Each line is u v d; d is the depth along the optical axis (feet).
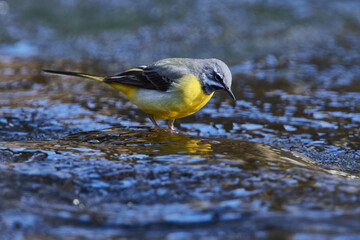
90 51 75.20
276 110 47.67
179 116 40.42
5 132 40.60
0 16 87.66
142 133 36.27
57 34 82.43
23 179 24.93
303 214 21.66
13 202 22.72
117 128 38.75
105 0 90.79
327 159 34.27
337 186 25.00
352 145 37.65
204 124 43.91
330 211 21.95
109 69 66.03
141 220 21.79
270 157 29.40
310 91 54.24
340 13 83.46
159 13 85.25
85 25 84.79
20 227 20.74
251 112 47.24
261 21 81.35
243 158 28.71
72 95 52.49
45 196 23.66
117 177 25.64
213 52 72.59
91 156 28.60
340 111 46.78
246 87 56.65
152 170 26.43
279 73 62.18
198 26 80.69
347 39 75.10
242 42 75.25
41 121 43.45
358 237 19.26
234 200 23.30
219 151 30.27
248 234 20.11
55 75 61.41
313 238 19.29
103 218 21.93
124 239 20.26
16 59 69.72
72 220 21.68
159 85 38.58
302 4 85.81
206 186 24.77
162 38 78.02
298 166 28.04
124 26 83.35
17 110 46.34
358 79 58.65
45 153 28.94
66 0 91.40
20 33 82.17
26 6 90.89
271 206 22.62
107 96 52.75
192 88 38.14
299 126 42.75
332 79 58.85
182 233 20.66
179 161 27.78
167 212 22.43
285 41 75.10
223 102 50.93
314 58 67.82
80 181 25.14
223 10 84.84
